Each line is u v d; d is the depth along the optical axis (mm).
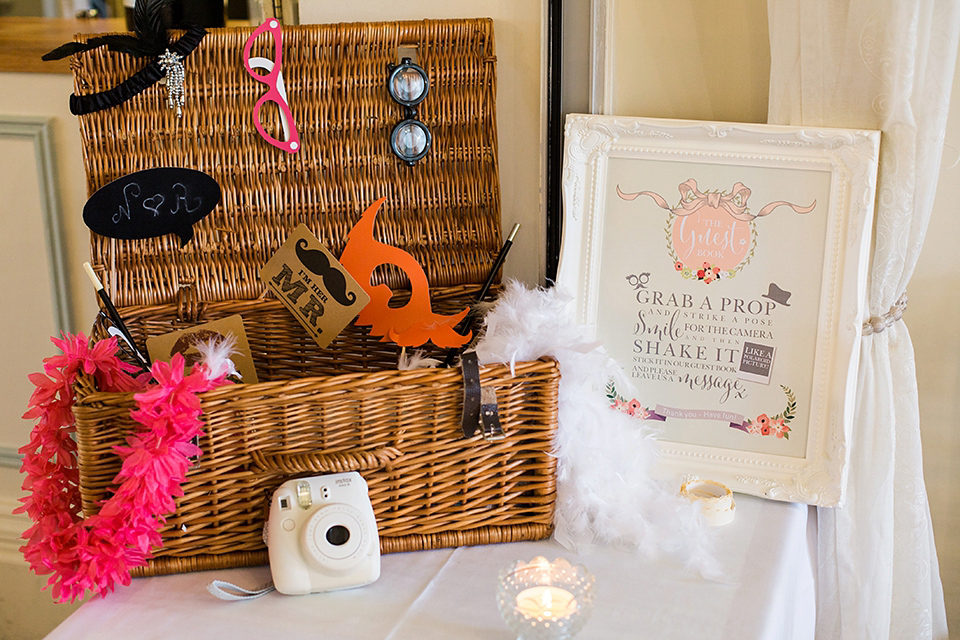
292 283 1076
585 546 920
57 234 1430
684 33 1105
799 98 986
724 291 1000
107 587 828
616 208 1027
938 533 1247
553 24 1088
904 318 1185
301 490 852
